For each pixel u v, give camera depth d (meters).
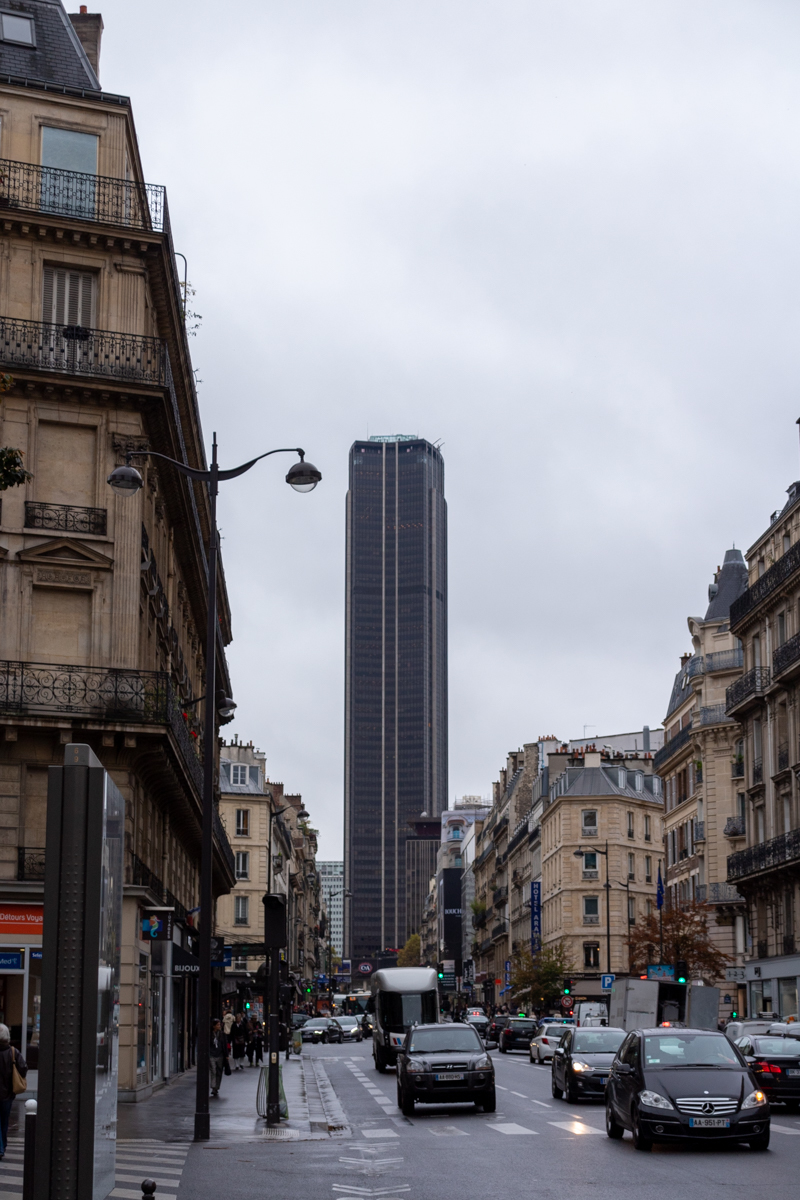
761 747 60.72
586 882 104.56
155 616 40.62
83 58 39.56
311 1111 31.91
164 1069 41.50
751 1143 21.03
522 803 132.88
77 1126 8.55
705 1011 54.59
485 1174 18.66
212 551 26.62
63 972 8.70
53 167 36.69
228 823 100.94
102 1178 8.92
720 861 71.44
